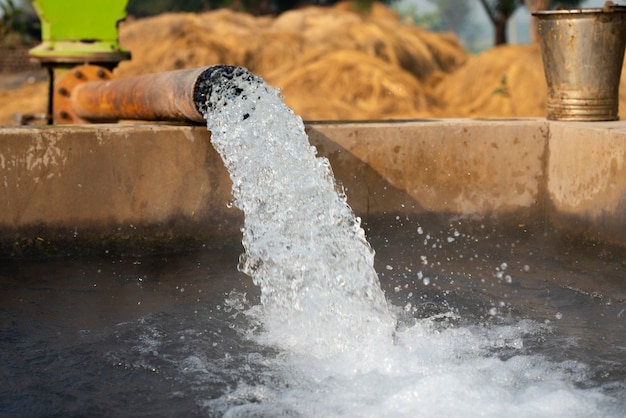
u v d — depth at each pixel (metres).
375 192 5.28
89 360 4.48
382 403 4.32
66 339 4.58
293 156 4.88
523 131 5.31
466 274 4.96
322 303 4.68
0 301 4.79
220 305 4.77
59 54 5.74
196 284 4.91
